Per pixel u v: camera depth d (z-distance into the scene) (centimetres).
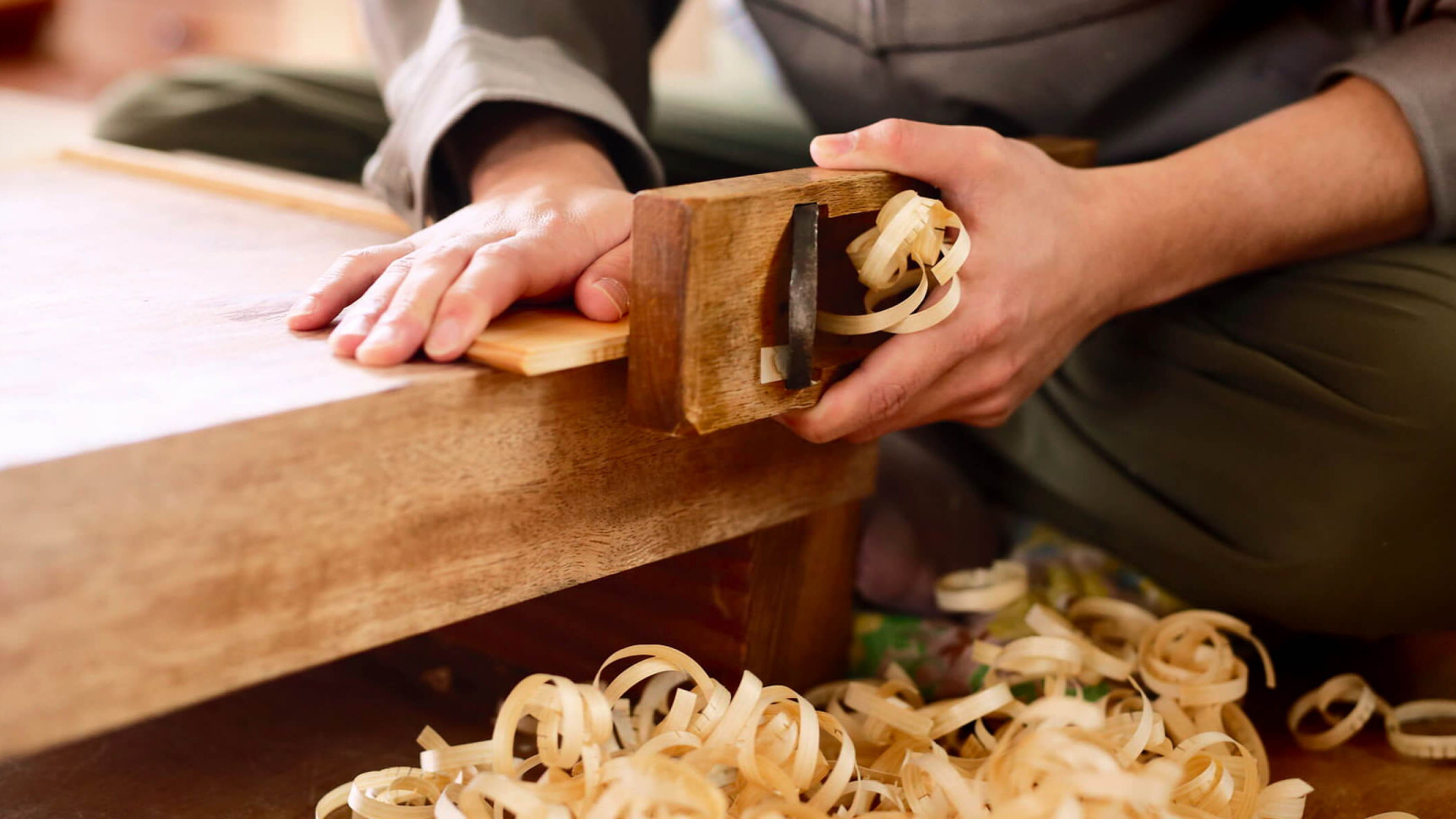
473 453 74
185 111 135
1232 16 111
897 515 106
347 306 80
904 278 82
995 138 82
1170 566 104
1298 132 96
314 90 140
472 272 76
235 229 104
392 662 104
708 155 134
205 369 73
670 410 75
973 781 80
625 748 86
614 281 79
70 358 74
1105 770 76
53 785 89
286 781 90
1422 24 102
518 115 96
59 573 65
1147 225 89
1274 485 98
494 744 77
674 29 240
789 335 78
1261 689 104
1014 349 85
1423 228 99
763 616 93
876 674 101
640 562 83
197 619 68
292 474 69
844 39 117
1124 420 105
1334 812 89
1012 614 102
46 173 124
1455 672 105
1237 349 100
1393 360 93
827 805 79
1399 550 95
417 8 106
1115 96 113
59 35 379
